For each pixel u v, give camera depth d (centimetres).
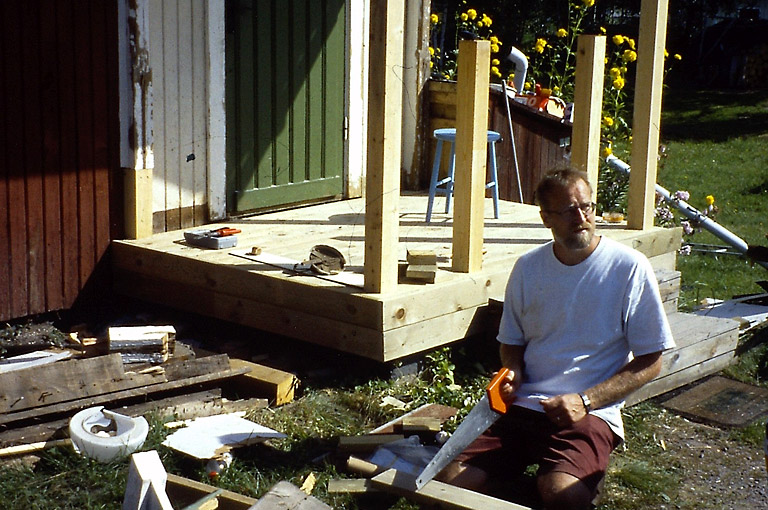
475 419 418
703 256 928
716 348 616
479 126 584
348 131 827
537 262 421
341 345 559
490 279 602
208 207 726
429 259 579
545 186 404
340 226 730
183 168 702
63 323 649
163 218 694
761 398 582
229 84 726
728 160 1500
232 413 513
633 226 732
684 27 2327
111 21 644
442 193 777
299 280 575
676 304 662
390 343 544
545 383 415
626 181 982
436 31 1505
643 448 508
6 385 466
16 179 609
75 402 482
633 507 445
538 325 420
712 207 959
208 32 699
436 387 552
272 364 585
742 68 2156
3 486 427
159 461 396
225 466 454
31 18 602
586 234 400
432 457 456
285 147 778
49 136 621
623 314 406
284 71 764
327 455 473
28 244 620
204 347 611
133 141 659
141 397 510
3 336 599
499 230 732
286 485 378
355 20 813
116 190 665
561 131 943
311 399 532
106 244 664
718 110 1914
